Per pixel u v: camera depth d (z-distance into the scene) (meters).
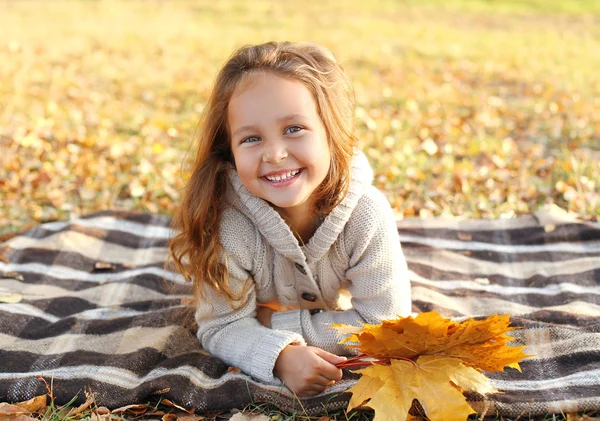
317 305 2.41
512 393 2.07
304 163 1.97
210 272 2.17
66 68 6.76
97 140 4.57
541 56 7.83
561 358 2.24
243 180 2.03
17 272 2.95
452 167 4.13
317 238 2.13
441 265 3.03
